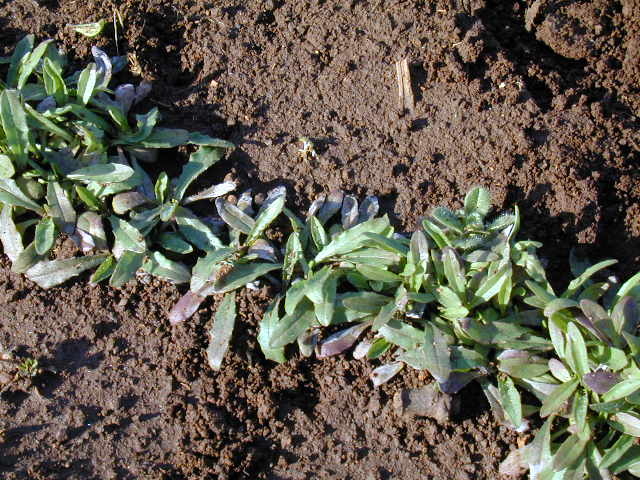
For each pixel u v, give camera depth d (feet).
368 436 2.19
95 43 2.68
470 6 2.72
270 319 2.23
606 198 2.45
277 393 2.24
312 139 2.55
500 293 2.20
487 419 2.19
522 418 2.14
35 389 2.23
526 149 2.46
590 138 2.49
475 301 2.22
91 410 2.22
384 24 2.68
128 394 2.24
